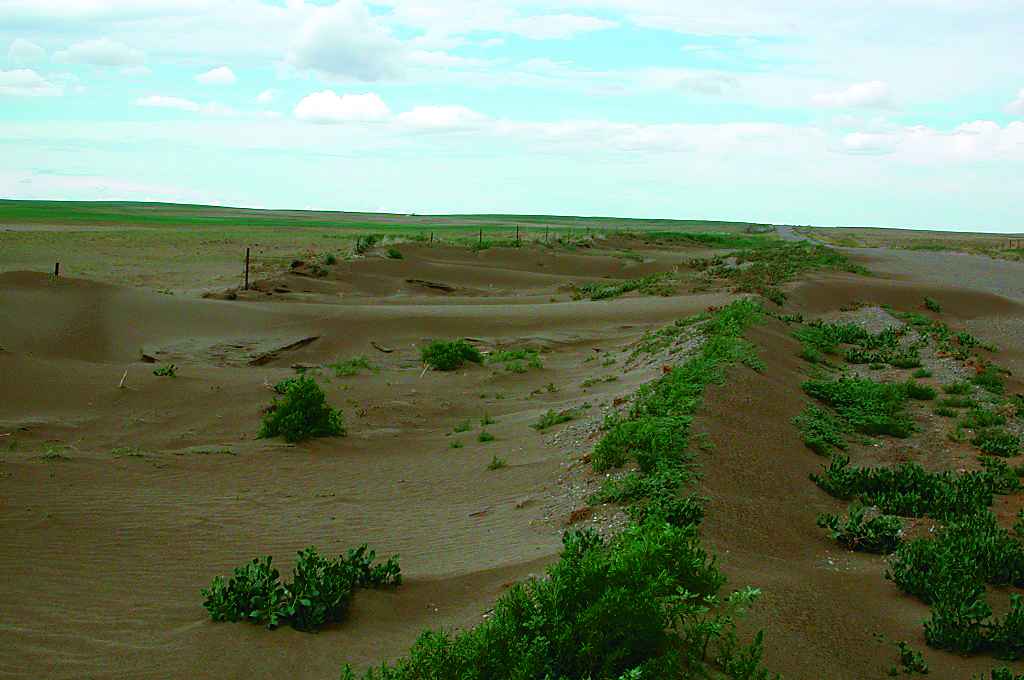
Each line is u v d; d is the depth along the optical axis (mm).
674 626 6875
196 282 51438
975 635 8062
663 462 12539
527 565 9500
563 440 16891
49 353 27359
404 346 31797
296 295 43531
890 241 150625
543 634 6562
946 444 17750
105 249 70938
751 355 22047
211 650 7797
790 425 17266
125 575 10039
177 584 9852
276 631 8195
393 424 20984
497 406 23031
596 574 6855
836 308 40531
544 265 62094
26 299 31156
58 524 11711
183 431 19578
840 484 13719
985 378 24531
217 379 24750
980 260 74812
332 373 27125
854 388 21203
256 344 30359
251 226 136125
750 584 8695
